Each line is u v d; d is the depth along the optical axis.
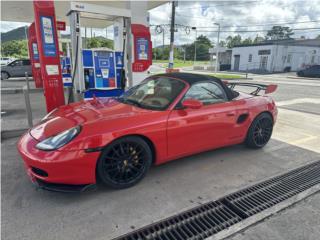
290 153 3.88
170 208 2.39
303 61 37.38
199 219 2.27
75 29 5.12
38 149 2.38
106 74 5.68
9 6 10.30
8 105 7.48
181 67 47.06
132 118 2.67
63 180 2.34
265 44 34.56
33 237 1.97
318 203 2.55
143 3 6.54
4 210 2.29
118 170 2.60
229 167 3.33
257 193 2.72
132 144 2.64
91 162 2.40
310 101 9.10
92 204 2.41
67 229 2.06
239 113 3.53
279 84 17.08
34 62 10.92
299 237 2.04
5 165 3.24
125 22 5.82
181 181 2.91
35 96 9.42
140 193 2.63
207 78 3.41
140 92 3.45
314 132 5.04
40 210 2.31
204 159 3.57
